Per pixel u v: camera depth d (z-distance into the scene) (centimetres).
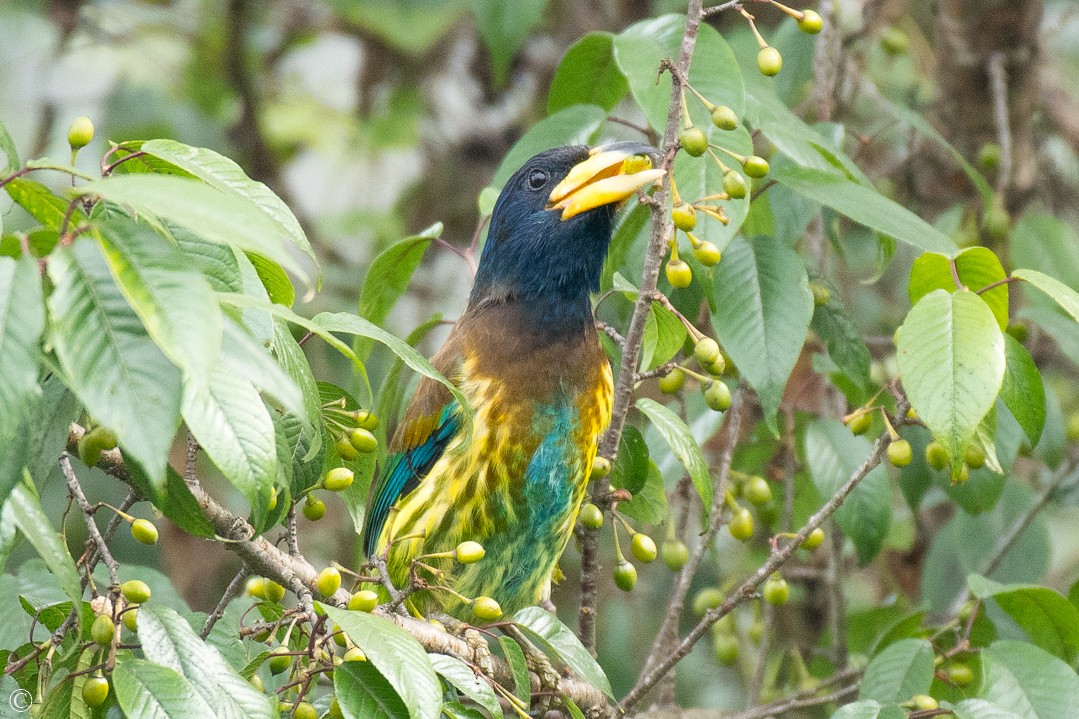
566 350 877
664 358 836
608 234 902
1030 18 1243
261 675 745
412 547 864
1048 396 1019
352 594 665
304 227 1523
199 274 410
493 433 862
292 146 1694
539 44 1566
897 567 1299
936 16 1278
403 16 1530
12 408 400
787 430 1043
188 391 446
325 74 1714
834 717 705
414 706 499
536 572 894
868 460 759
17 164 485
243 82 1537
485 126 1602
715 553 1169
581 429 872
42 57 1516
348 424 673
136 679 506
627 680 1277
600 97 990
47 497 1201
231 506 1243
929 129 1043
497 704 549
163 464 408
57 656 588
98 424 534
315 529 1358
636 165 891
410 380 983
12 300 408
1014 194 1242
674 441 747
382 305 920
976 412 621
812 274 932
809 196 806
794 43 1098
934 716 751
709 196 730
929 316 641
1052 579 1360
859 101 1409
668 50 785
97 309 417
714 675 1286
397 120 1592
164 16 1573
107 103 1486
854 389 1013
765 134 841
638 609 1302
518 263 896
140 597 536
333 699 576
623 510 881
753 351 798
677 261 729
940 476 998
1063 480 1086
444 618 763
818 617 1269
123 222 425
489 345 880
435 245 1543
